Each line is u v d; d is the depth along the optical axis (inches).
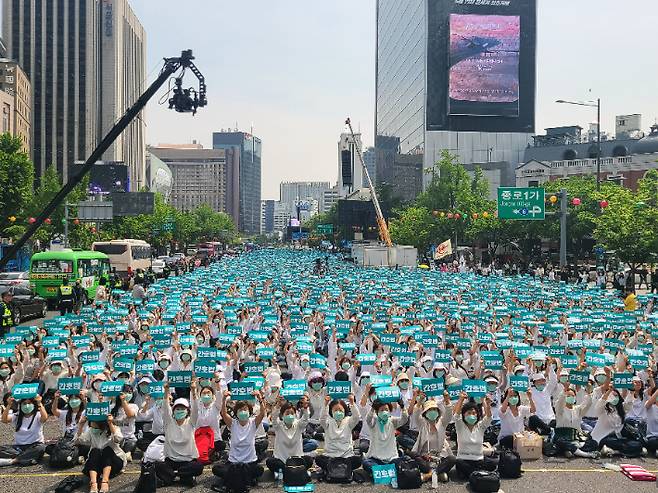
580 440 588.1
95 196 3184.1
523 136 5231.3
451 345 806.5
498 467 519.5
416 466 502.6
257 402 523.8
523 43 5211.6
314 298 1480.1
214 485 492.1
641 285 2324.1
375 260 2997.0
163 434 546.0
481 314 1152.8
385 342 840.3
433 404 523.8
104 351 812.6
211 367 539.8
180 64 1098.7
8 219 2249.0
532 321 1046.4
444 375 628.7
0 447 550.0
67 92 6948.8
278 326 1026.1
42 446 550.9
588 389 588.4
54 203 1147.3
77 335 849.5
